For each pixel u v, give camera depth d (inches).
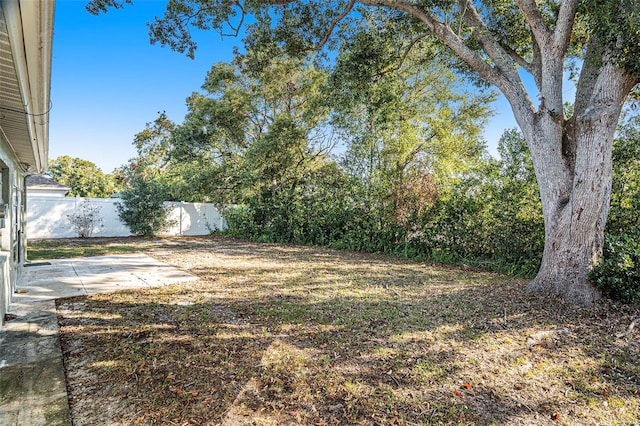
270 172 586.9
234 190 631.8
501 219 318.3
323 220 489.4
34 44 72.9
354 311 172.2
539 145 203.6
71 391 93.6
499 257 317.1
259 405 89.7
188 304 178.9
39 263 298.4
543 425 85.6
